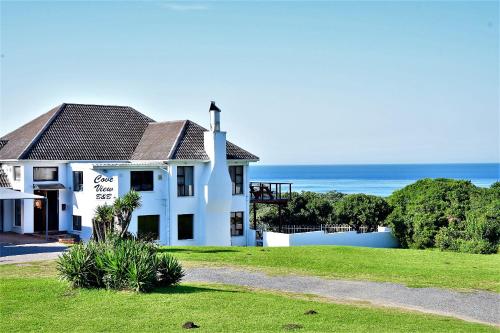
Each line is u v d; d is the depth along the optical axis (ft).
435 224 158.40
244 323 60.70
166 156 149.48
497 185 173.68
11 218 156.46
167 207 149.28
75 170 152.05
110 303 67.46
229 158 160.04
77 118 168.25
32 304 66.74
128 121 176.24
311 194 221.66
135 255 76.59
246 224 164.55
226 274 94.73
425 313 72.02
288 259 111.86
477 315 73.26
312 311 66.80
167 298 70.23
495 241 149.38
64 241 135.74
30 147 152.15
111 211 112.68
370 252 125.49
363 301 78.07
